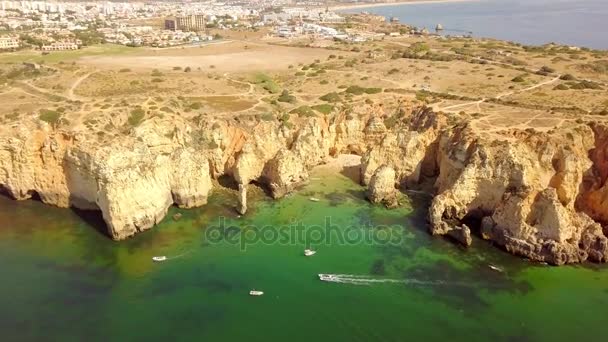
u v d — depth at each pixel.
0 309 65.38
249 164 97.94
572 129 89.06
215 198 95.50
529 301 67.50
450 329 62.62
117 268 74.69
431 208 84.06
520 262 75.81
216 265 75.50
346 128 110.88
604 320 63.94
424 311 65.88
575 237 75.94
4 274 72.62
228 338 61.12
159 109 104.12
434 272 73.56
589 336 61.28
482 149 83.62
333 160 110.25
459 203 84.44
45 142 90.69
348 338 61.22
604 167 83.75
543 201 76.25
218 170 100.69
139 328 62.53
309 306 66.88
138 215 83.44
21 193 93.56
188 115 106.25
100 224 86.62
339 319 64.50
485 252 78.31
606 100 108.56
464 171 83.81
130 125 97.19
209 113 107.62
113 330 62.09
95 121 95.44
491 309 66.06
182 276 72.94
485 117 98.38
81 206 90.88
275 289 70.19
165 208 89.31
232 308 66.38
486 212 84.31
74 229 85.12
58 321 63.50
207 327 62.91
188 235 83.62
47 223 86.81
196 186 91.19
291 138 106.06
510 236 78.06
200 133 100.38
